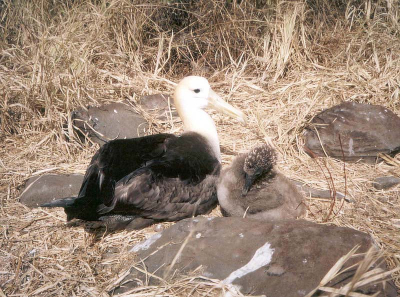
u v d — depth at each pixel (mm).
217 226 2055
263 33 3312
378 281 1865
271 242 1964
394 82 3000
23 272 2051
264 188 2193
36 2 3326
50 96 2832
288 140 2713
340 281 1861
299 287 1867
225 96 3029
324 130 2652
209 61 3377
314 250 1931
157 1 3359
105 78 3131
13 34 3336
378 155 2574
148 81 3115
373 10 3518
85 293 1969
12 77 2963
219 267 1939
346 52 3229
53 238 2193
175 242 2037
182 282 1924
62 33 3180
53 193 2383
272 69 3180
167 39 3324
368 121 2627
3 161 2586
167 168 2246
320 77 3074
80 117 2727
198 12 3408
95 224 2232
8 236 2195
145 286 1936
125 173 2219
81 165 2576
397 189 2410
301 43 3307
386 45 3270
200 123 2498
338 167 2559
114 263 2072
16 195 2410
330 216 2260
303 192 2361
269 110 2930
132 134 2734
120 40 3268
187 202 2273
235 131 2816
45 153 2648
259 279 1897
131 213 2209
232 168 2232
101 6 3291
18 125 2801
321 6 3521
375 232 2174
